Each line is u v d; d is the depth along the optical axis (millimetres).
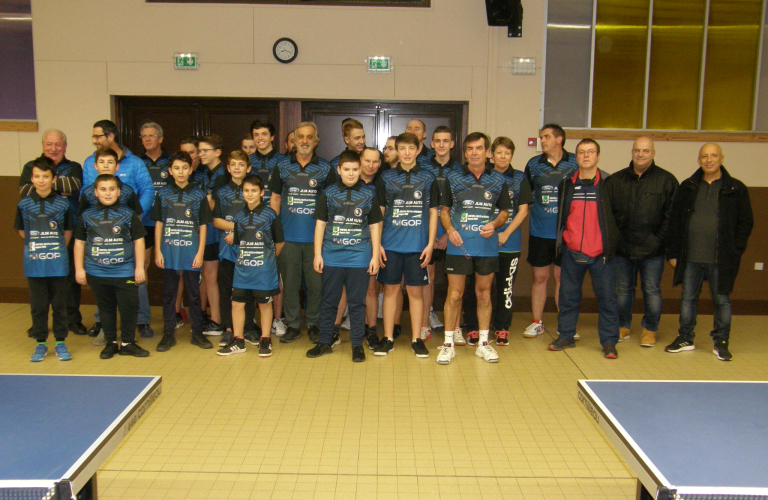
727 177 4129
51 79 5969
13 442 1548
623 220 4418
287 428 3035
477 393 3537
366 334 4582
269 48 5953
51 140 4297
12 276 6246
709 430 1690
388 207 4160
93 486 1881
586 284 6398
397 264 4156
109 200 3885
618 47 6074
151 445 2844
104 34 5926
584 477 2604
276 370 3895
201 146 4539
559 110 6117
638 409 1841
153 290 6105
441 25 5969
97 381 2008
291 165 4410
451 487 2508
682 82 6141
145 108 6141
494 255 4066
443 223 4074
